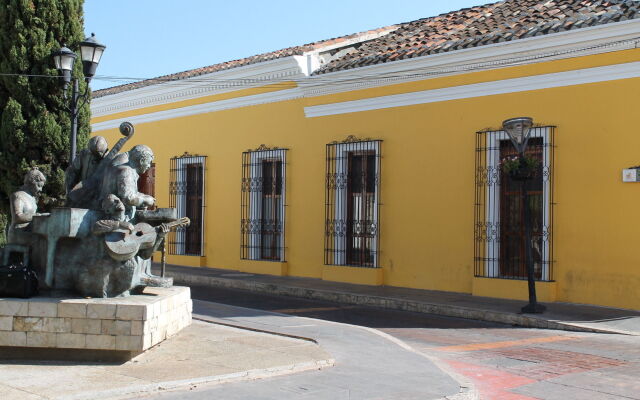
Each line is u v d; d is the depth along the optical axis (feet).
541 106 42.16
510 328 35.76
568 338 32.32
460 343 31.01
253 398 19.27
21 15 38.70
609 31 38.73
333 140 53.78
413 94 48.57
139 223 24.89
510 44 42.68
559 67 41.29
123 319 22.30
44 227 24.16
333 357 24.88
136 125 72.84
